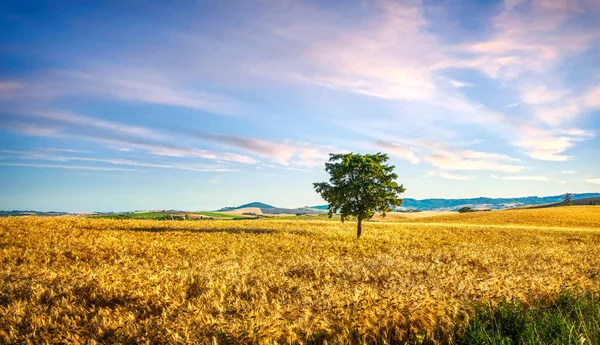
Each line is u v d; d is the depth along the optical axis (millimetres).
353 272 13258
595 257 22609
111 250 22969
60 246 23562
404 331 6750
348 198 38062
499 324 6828
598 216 79438
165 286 10797
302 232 41531
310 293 9633
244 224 56062
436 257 20438
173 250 23531
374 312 7004
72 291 10812
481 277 11930
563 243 35969
